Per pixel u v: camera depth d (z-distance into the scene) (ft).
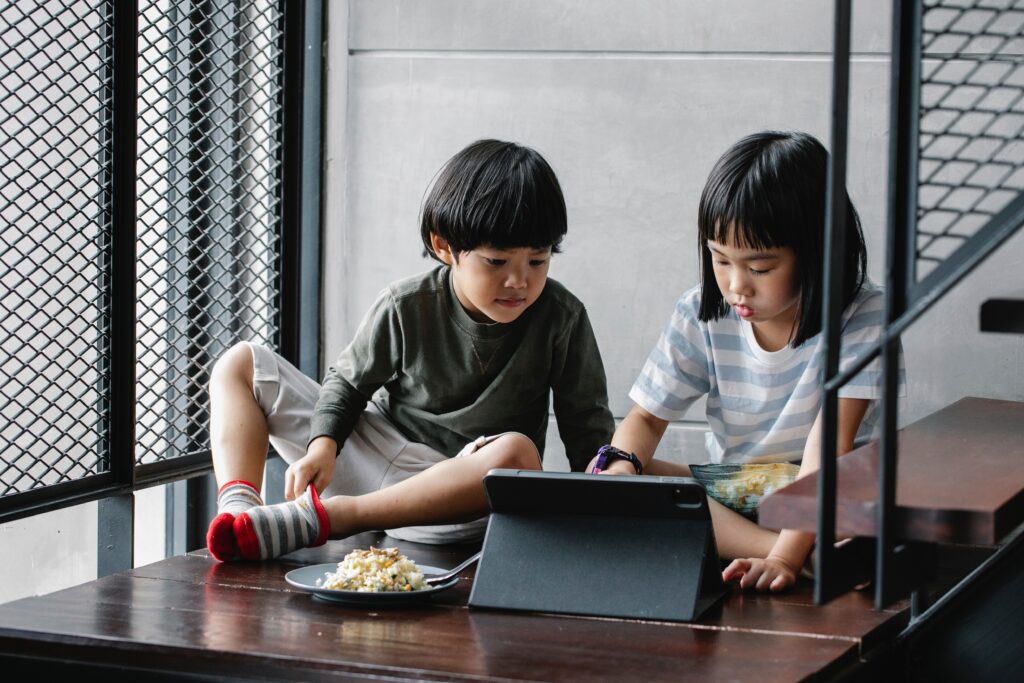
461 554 5.66
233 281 7.38
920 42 3.14
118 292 6.07
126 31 6.02
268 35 7.55
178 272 6.98
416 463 6.16
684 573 4.43
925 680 4.73
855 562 3.39
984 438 4.91
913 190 3.13
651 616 4.33
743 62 7.22
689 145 7.31
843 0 3.06
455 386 6.26
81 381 5.94
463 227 5.65
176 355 6.98
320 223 7.81
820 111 7.14
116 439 6.12
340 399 6.06
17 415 5.63
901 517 3.29
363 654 3.83
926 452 4.49
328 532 5.24
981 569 4.83
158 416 6.74
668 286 7.39
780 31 7.16
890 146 3.14
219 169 7.29
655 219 7.38
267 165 7.62
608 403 7.07
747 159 5.20
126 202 6.07
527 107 7.50
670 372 6.00
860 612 4.50
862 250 5.50
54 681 4.04
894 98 3.13
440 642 3.99
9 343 5.81
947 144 6.83
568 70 7.44
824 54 7.13
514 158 5.82
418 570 4.68
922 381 7.06
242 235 7.42
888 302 3.12
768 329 5.70
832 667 3.84
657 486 4.50
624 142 7.39
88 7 5.89
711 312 5.77
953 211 3.16
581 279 7.50
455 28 7.57
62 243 5.79
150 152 6.79
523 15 7.47
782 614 4.45
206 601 4.50
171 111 6.90
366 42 7.69
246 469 5.66
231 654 3.84
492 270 5.73
